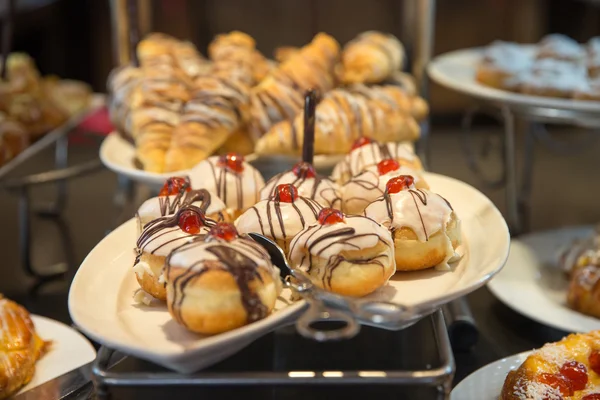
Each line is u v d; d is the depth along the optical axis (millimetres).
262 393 679
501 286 988
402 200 741
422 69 1255
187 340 638
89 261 736
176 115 1023
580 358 765
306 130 834
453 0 2031
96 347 867
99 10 2109
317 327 695
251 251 653
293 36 2043
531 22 2053
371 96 1023
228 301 626
